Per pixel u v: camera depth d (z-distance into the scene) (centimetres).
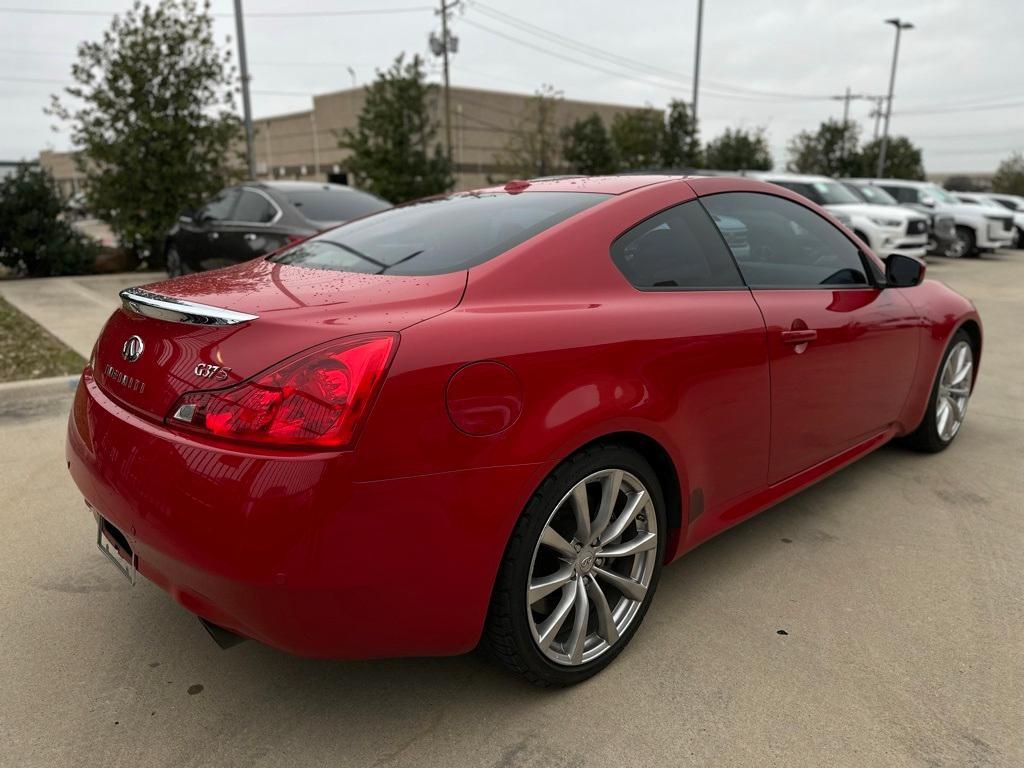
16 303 869
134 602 261
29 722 203
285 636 172
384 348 171
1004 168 6309
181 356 184
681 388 227
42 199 1173
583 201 250
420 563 175
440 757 192
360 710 210
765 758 192
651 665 229
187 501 169
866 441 341
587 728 203
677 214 258
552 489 196
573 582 213
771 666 229
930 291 379
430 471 173
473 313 192
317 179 5738
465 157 4834
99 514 205
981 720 206
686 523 243
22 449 399
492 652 205
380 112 1880
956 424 416
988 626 251
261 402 166
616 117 3206
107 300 903
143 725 203
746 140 3186
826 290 303
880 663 231
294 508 161
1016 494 361
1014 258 1748
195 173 1287
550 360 194
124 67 1208
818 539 314
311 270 241
